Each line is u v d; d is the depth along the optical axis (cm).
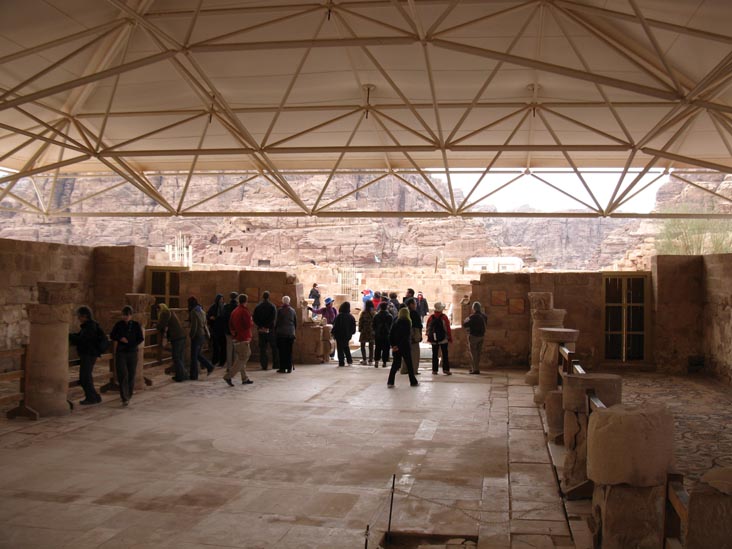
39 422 994
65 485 700
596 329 1655
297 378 1445
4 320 1488
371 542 555
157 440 892
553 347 1121
